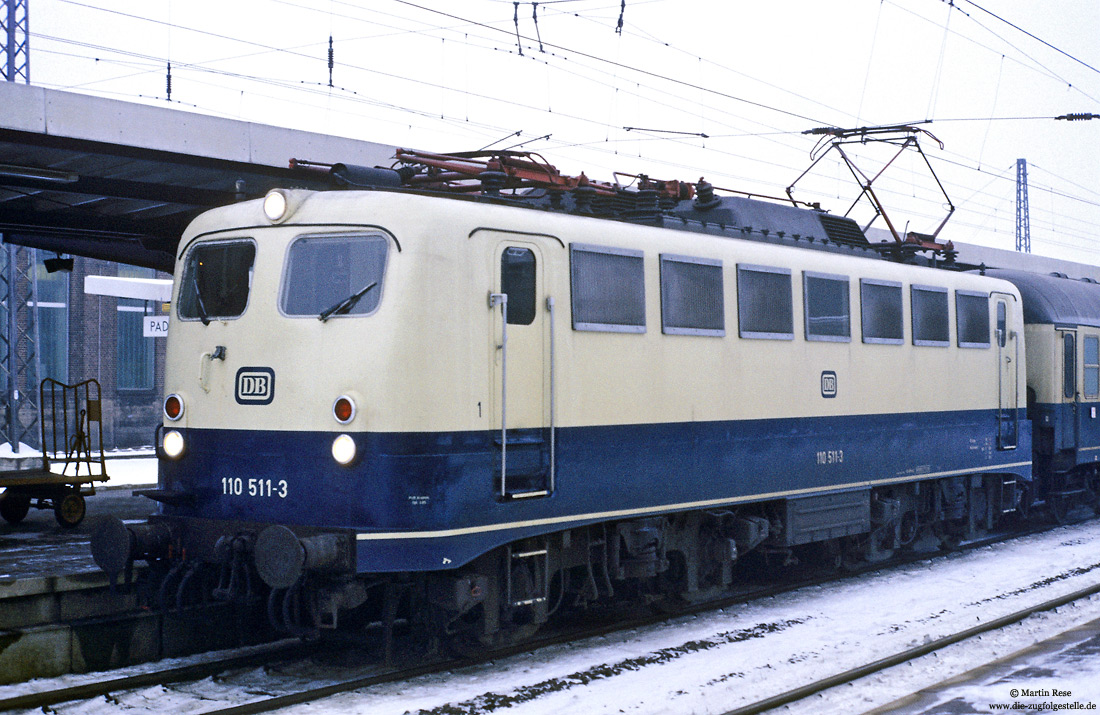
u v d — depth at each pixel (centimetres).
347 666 815
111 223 1491
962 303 1349
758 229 1130
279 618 896
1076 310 1703
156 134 1163
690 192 1138
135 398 3634
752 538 1021
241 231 820
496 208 820
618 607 1040
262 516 782
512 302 811
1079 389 1689
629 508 898
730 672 814
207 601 823
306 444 762
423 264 757
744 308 1024
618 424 888
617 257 899
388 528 736
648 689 764
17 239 1641
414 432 743
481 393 781
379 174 884
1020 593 1138
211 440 811
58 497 1259
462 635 841
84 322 3528
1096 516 1856
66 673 787
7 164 1162
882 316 1210
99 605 852
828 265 1141
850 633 954
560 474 839
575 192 999
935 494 1334
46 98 1088
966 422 1352
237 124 1228
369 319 754
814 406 1105
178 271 859
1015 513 1742
